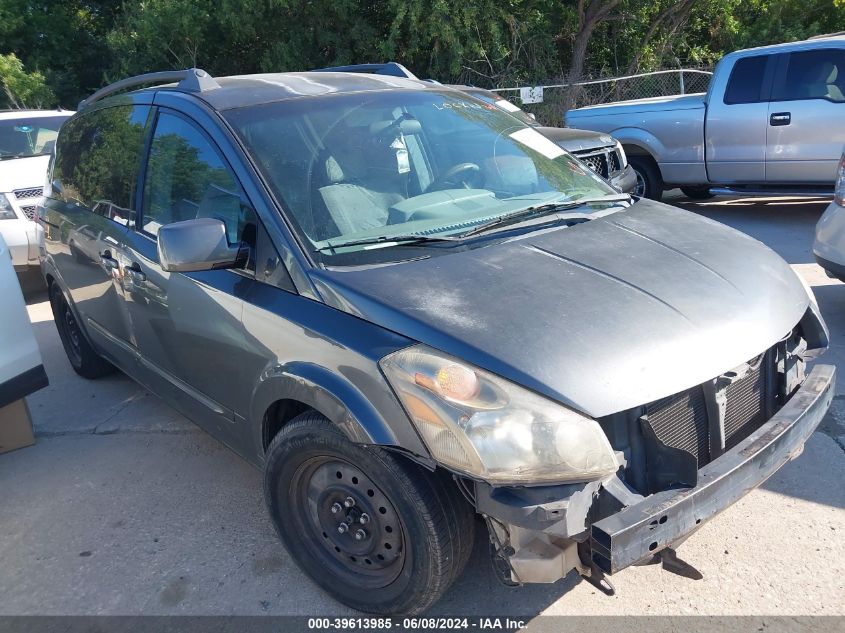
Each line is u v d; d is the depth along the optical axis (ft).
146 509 11.94
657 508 7.17
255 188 9.60
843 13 61.87
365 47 54.75
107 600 9.89
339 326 8.24
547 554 7.41
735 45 61.05
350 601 9.07
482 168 11.33
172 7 54.65
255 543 10.84
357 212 9.76
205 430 11.73
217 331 9.93
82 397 16.62
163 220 11.44
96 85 72.59
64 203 15.26
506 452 7.02
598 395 7.21
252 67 59.67
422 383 7.39
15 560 10.93
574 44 58.49
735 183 26.89
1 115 29.17
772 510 10.60
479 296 8.13
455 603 9.25
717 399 7.97
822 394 9.12
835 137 24.40
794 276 9.89
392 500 8.00
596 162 22.95
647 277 8.64
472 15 50.93
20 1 66.33
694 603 8.99
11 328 12.62
